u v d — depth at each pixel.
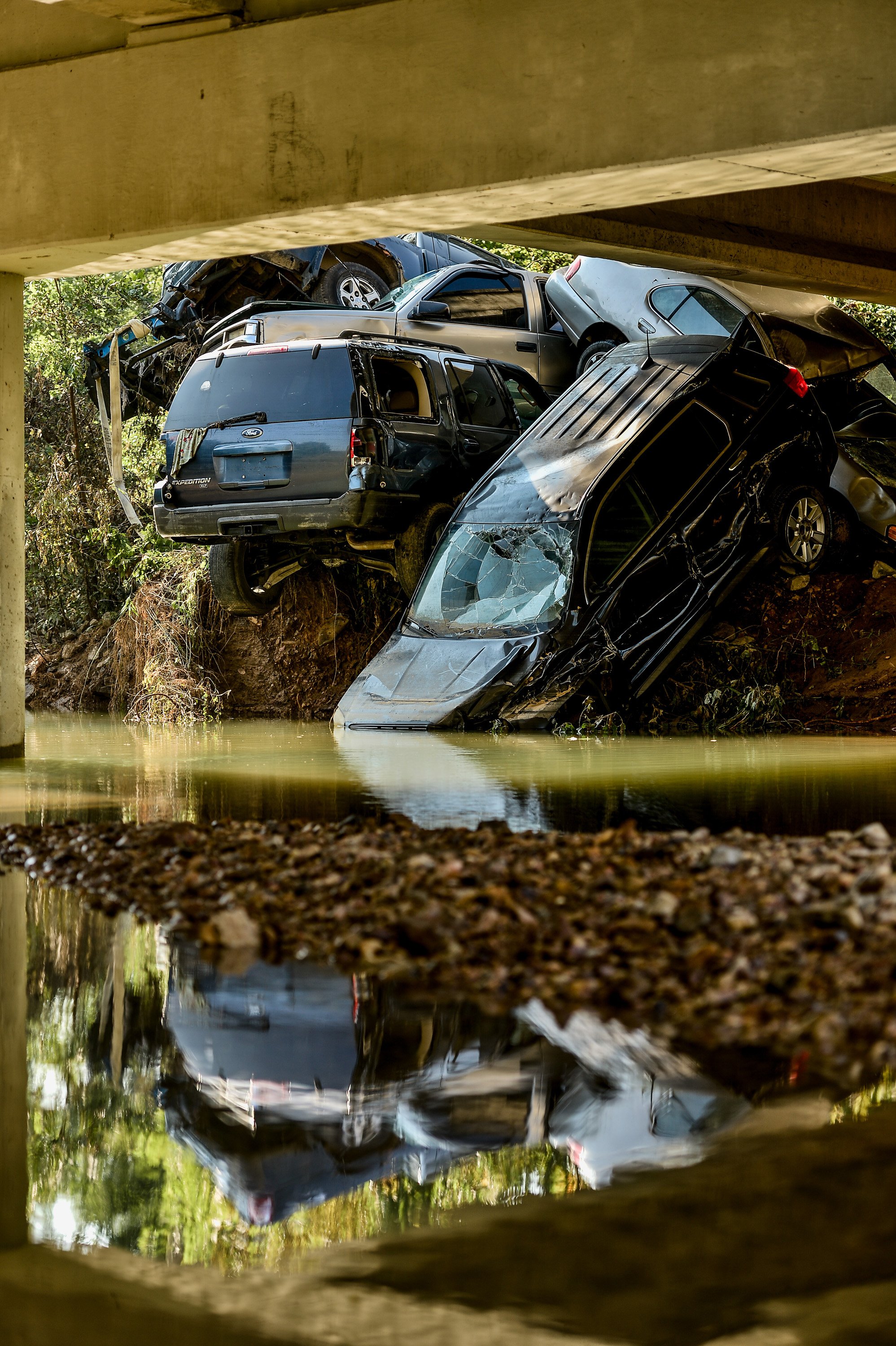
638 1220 2.68
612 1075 3.49
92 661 20.28
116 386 17.64
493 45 9.84
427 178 10.12
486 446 16.09
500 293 18.20
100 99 11.38
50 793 9.24
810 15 8.85
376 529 14.98
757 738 13.89
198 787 9.57
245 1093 3.45
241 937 4.95
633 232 14.89
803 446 15.39
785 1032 3.76
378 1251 2.58
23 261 12.12
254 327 15.80
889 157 9.20
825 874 5.24
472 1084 3.45
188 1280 2.47
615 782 9.65
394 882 5.51
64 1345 2.26
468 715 13.76
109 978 4.54
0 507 12.54
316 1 10.55
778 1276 2.43
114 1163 3.00
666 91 9.30
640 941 4.62
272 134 10.70
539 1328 2.31
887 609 16.11
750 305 17.00
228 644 18.34
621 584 14.11
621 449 14.45
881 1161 2.93
